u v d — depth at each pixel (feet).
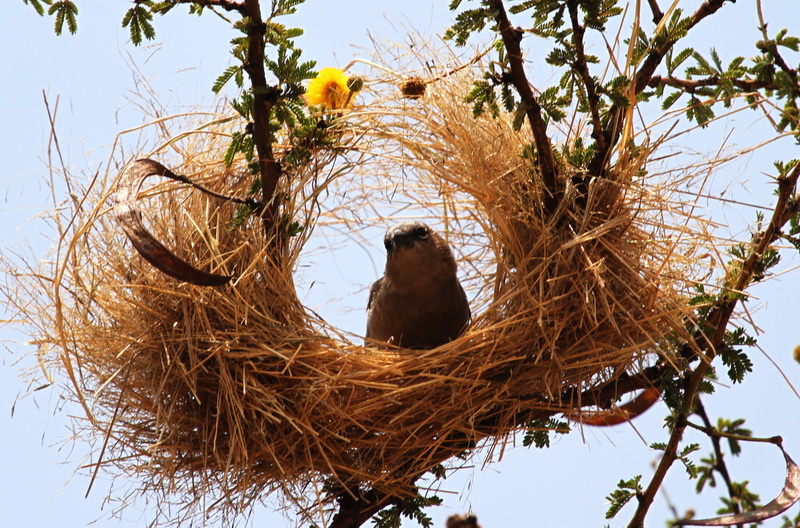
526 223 26.61
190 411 25.80
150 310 25.73
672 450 22.84
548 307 26.11
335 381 26.37
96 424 24.14
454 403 26.30
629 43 22.33
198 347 25.73
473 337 27.81
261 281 27.17
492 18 22.00
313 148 25.64
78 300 25.70
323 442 25.54
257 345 26.02
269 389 25.57
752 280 24.48
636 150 24.61
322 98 25.93
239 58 22.54
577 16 21.81
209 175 27.58
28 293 26.32
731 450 25.30
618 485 23.07
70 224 24.39
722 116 24.29
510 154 27.55
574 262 25.94
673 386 23.63
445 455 26.25
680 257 25.93
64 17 24.29
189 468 25.55
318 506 25.02
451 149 28.50
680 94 24.53
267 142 23.58
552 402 26.05
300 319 27.71
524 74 22.95
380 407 26.32
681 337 24.62
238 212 25.44
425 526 25.34
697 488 25.35
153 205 27.14
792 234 23.38
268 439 25.34
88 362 25.93
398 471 26.16
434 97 27.91
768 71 24.22
